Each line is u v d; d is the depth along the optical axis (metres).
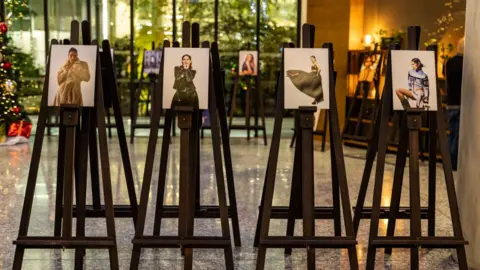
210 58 3.45
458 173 3.88
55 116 10.41
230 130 10.93
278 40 11.49
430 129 3.88
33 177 3.26
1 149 8.72
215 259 3.81
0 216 4.76
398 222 4.79
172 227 4.54
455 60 7.29
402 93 3.39
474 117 3.63
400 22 9.85
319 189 6.18
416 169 3.28
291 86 3.35
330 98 3.35
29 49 10.98
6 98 9.31
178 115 3.24
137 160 7.86
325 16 10.31
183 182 3.24
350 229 3.21
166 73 3.38
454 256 3.85
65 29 11.10
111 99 3.79
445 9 9.20
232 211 4.02
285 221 4.79
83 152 3.39
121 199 5.55
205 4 11.30
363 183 3.95
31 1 10.90
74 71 3.30
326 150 9.36
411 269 3.33
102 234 4.32
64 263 3.70
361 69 8.93
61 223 3.99
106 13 11.18
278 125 3.35
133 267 3.20
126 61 11.34
